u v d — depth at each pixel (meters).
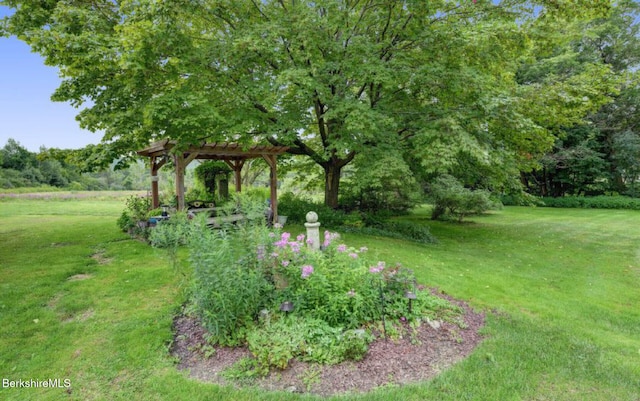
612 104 18.47
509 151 8.79
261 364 2.77
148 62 6.03
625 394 2.53
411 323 3.46
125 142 7.32
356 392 2.50
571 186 22.22
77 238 8.25
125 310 3.91
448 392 2.51
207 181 13.16
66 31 5.84
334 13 7.03
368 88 9.06
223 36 7.92
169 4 5.88
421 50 7.79
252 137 7.81
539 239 9.85
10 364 2.84
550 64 15.03
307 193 15.01
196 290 3.24
